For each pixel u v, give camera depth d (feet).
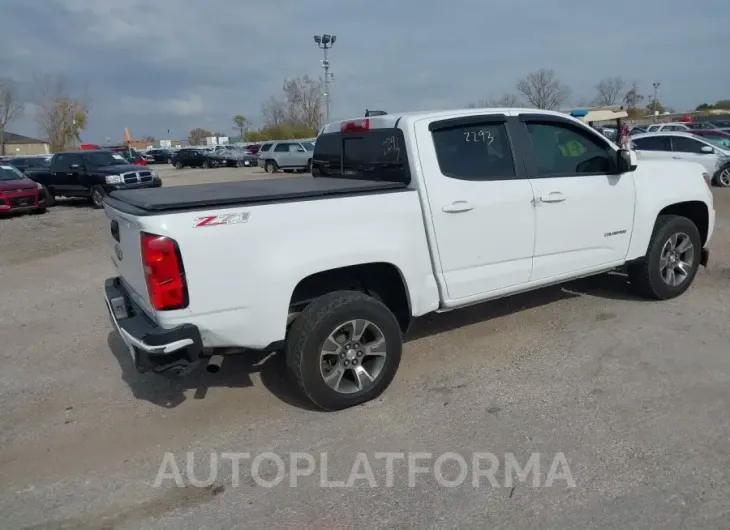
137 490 10.27
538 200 14.73
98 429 12.45
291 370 12.10
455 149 13.75
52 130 234.99
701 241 19.42
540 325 17.08
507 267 14.57
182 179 96.37
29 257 31.73
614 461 10.29
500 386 13.41
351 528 9.02
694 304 18.06
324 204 11.83
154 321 11.09
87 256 31.35
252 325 11.30
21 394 14.24
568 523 8.84
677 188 17.87
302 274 11.57
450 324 17.57
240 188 13.53
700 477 9.73
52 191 58.03
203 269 10.69
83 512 9.71
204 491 10.16
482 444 11.07
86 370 15.60
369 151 14.53
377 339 12.71
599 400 12.44
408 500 9.59
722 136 58.39
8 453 11.61
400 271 12.87
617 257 16.83
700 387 12.72
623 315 17.42
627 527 8.68
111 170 55.16
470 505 9.38
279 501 9.77
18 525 9.43
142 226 10.44
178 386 14.35
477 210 13.75
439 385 13.66
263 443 11.58
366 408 12.73
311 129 181.68
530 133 15.03
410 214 12.87
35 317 20.40
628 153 15.93
